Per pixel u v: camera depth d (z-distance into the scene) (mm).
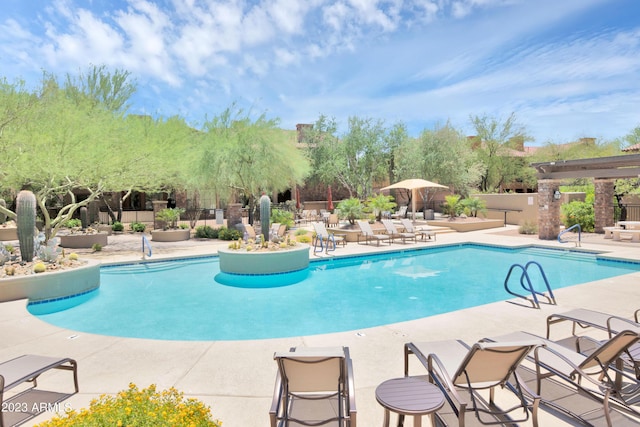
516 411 3500
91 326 7109
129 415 2326
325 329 6898
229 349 5195
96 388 4098
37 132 12039
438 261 13492
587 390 3328
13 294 7855
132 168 14875
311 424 2986
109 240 18172
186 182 20438
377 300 8750
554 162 16031
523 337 4117
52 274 8367
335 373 3100
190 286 10117
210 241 17766
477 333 5691
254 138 19234
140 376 4406
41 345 5410
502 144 34844
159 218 19172
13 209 22453
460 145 30219
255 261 11062
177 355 5012
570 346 4957
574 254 13727
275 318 7531
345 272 11805
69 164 12945
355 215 18672
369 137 31016
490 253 14961
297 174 21172
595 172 15047
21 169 12711
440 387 3393
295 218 25281
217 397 3898
